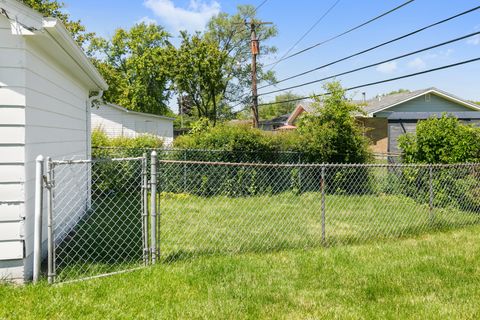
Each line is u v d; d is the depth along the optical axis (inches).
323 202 207.6
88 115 335.9
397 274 159.6
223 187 412.8
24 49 147.8
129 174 402.9
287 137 447.5
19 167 146.8
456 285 148.9
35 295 132.9
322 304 131.3
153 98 1231.5
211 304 129.3
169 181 411.2
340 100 456.8
